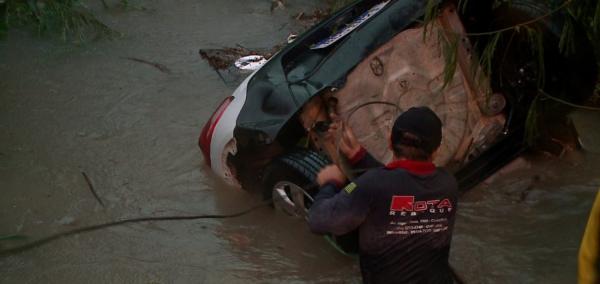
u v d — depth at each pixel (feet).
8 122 22.22
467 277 15.64
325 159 15.64
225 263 16.22
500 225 17.34
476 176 17.57
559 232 17.07
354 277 15.80
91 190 18.88
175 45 28.22
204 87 24.81
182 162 20.39
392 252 11.85
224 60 26.32
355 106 16.43
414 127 11.48
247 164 16.97
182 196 18.80
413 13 16.55
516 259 16.21
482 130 17.74
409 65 16.76
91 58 26.89
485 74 17.35
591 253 6.46
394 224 11.64
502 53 17.83
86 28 29.12
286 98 16.19
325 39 18.31
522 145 18.15
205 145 18.26
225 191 18.95
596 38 17.66
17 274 15.60
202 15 31.30
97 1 32.27
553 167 19.07
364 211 11.57
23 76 25.25
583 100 17.65
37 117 22.62
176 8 32.04
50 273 15.67
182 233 17.30
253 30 29.68
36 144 21.08
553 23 16.67
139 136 21.70
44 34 28.40
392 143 11.82
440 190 11.68
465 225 17.34
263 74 17.62
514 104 17.97
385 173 11.63
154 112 23.15
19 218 17.62
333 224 11.65
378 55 16.51
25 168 19.80
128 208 18.22
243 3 32.76
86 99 23.86
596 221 6.48
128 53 27.43
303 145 16.65
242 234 17.26
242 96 17.52
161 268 15.99
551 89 17.52
